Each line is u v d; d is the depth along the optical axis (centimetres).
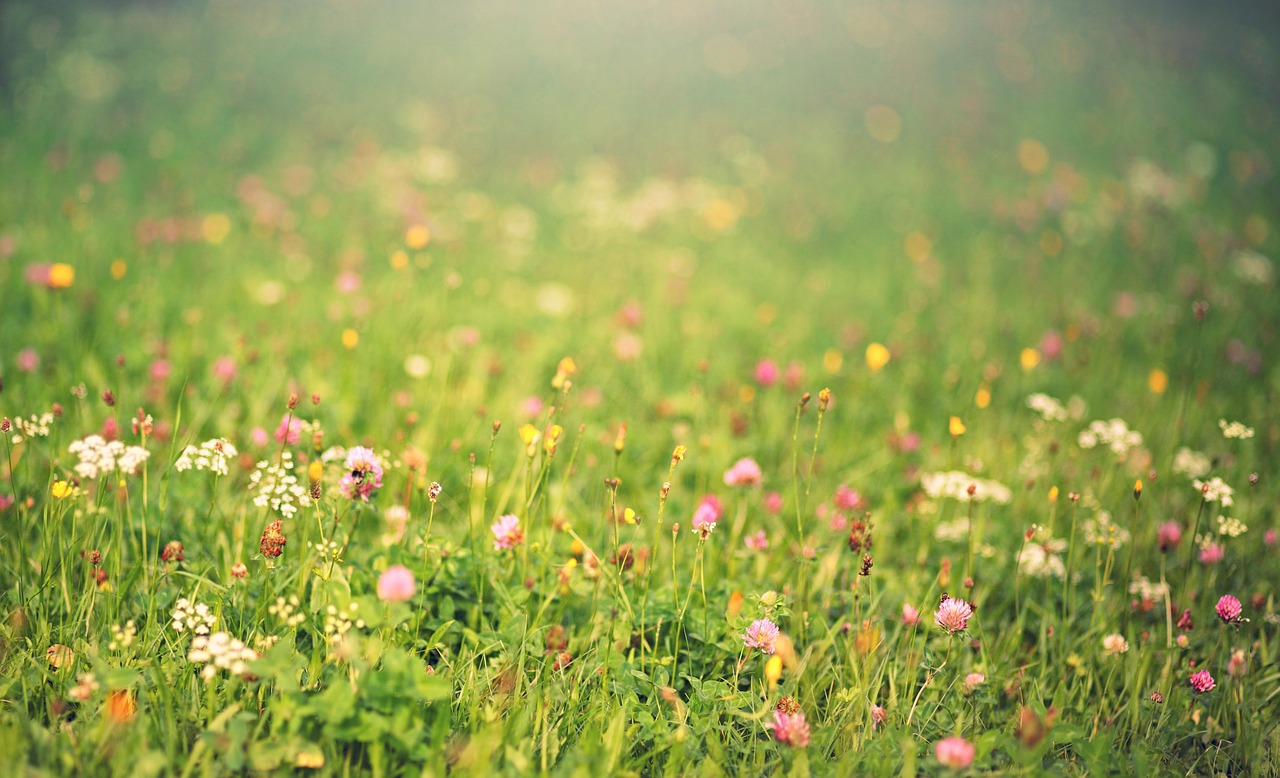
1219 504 359
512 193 915
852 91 1331
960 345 602
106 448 252
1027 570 321
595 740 225
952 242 861
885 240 863
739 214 917
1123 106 1245
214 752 208
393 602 233
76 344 438
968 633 274
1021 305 700
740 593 273
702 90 1331
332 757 208
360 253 648
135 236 618
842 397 509
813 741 236
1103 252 823
